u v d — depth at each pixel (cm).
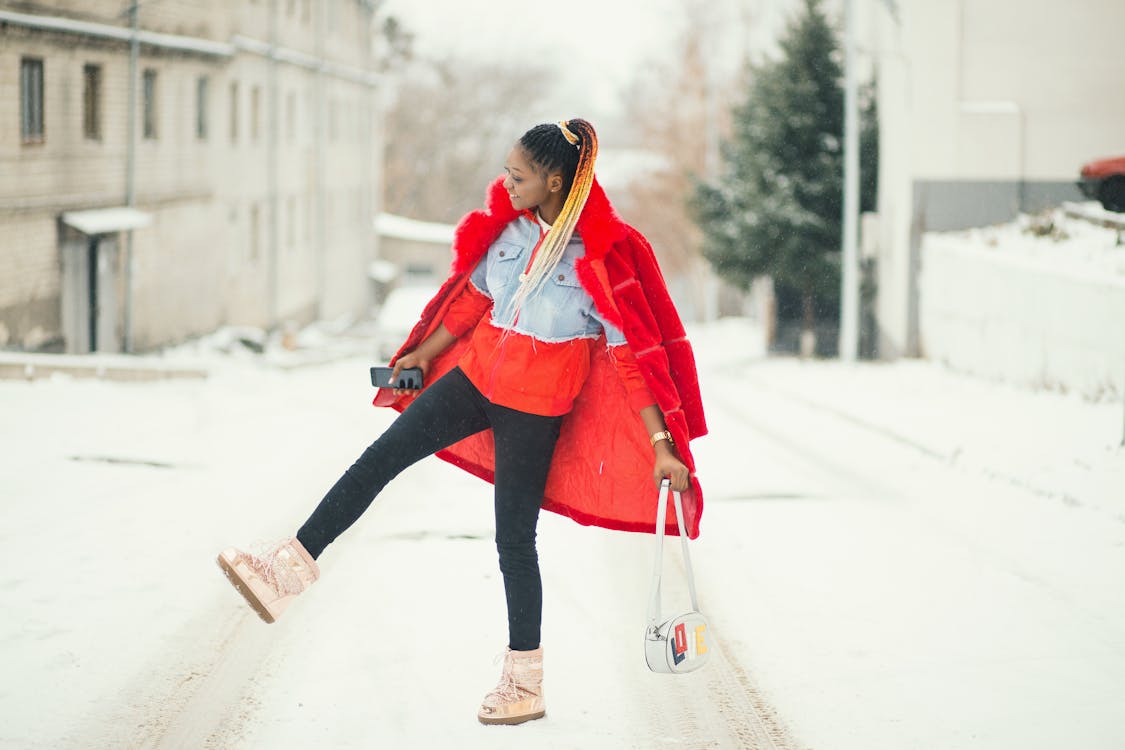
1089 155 2234
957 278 2011
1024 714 420
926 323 2258
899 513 782
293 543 378
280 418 1302
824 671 465
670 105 5391
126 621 516
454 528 711
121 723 402
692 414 401
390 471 386
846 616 540
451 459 434
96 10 2494
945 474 936
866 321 2778
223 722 405
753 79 3092
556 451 417
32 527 700
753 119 3047
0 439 1037
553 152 373
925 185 2275
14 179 2195
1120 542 690
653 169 5456
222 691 434
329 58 4778
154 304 2895
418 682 446
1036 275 1589
